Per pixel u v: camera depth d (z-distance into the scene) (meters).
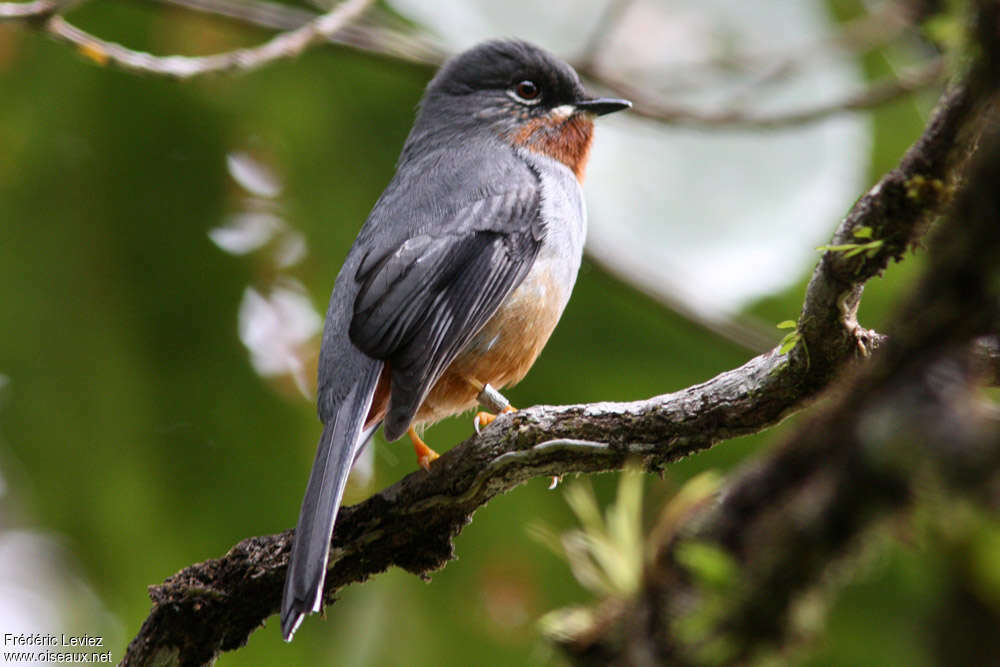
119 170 11.72
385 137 12.21
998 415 2.60
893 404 2.63
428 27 12.34
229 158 11.98
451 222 9.34
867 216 4.89
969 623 2.45
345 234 12.04
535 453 6.86
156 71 8.52
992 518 2.45
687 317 11.13
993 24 2.92
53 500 11.51
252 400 11.71
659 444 6.60
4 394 11.49
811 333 5.76
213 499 11.52
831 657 10.34
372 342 8.62
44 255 11.59
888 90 10.54
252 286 11.91
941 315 2.68
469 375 9.27
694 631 3.07
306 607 6.55
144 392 11.59
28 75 11.38
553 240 9.61
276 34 11.35
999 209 2.63
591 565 4.08
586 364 11.93
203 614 6.98
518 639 11.05
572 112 10.70
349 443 8.11
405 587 11.21
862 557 2.94
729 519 3.12
